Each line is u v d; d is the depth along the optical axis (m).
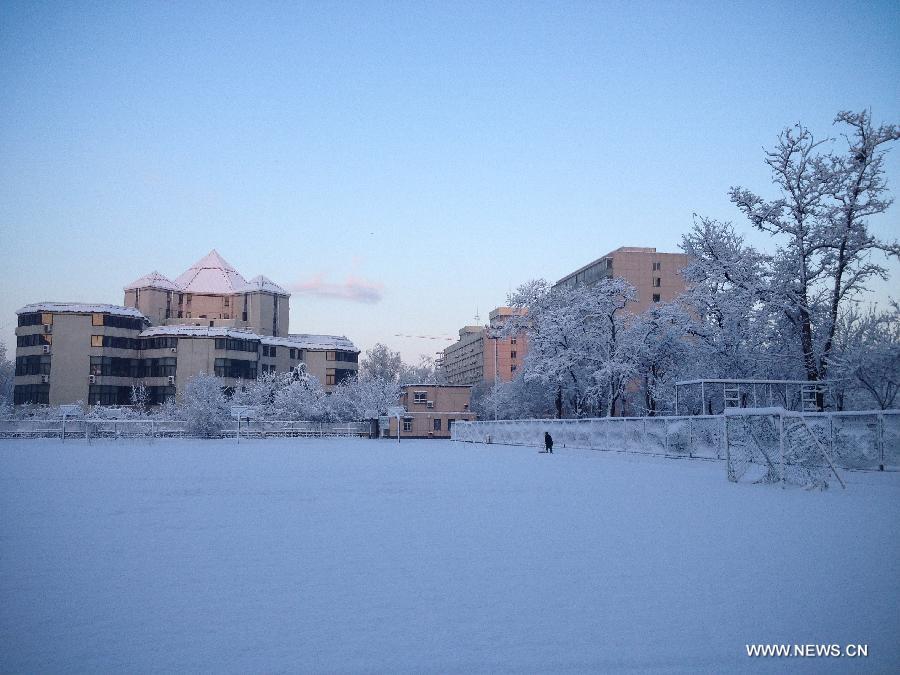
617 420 41.41
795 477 21.12
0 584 8.34
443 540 11.39
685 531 12.18
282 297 121.56
